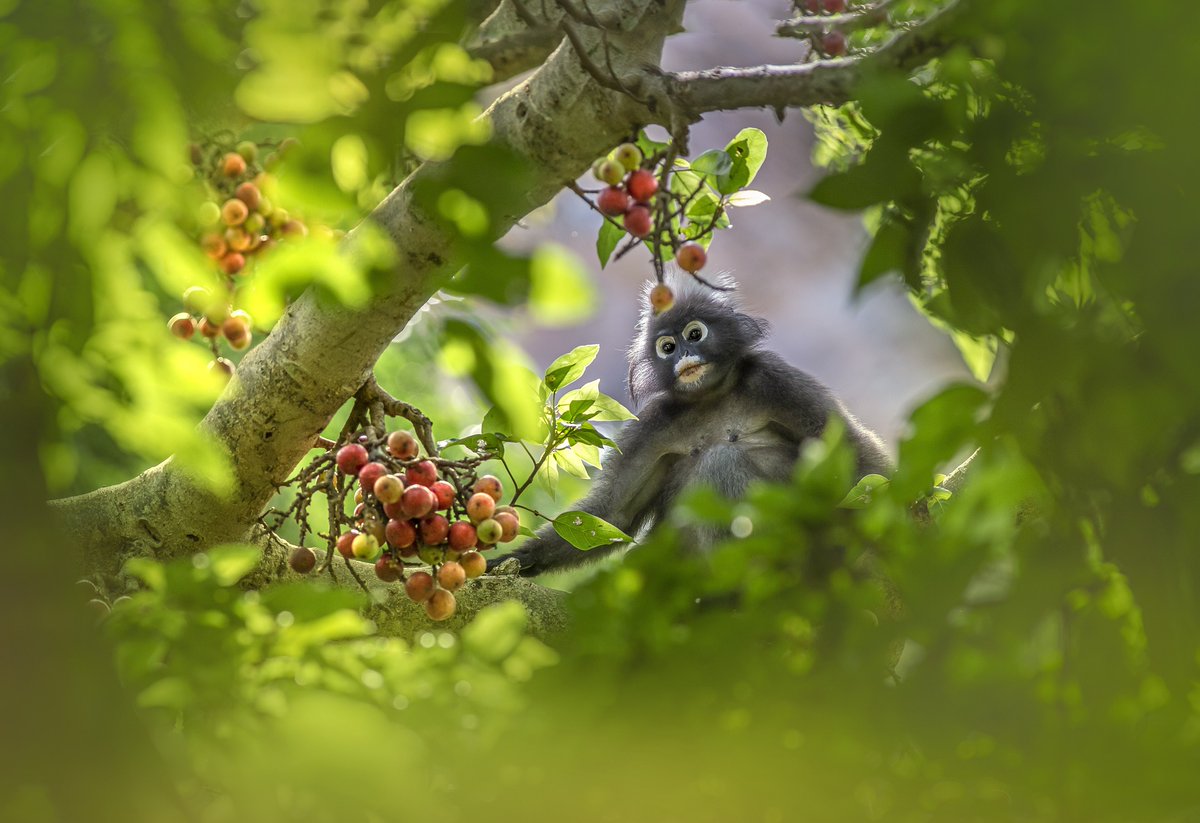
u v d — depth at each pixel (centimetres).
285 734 446
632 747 481
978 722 478
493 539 622
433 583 625
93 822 468
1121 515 518
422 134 462
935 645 478
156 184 448
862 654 483
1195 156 483
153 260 456
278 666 478
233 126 541
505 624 498
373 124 460
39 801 470
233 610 480
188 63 439
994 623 478
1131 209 509
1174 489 518
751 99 594
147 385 446
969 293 527
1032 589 481
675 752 480
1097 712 475
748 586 505
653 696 487
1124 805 463
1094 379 501
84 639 499
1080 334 512
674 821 474
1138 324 519
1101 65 492
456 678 484
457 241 485
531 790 473
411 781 444
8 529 508
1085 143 508
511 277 439
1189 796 460
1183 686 490
